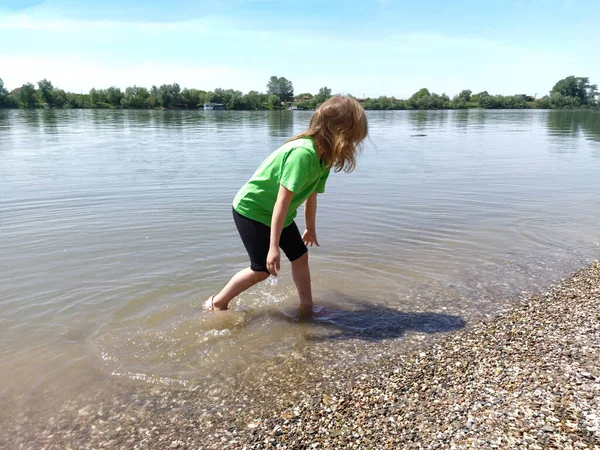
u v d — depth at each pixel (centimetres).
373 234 599
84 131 2367
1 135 2061
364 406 271
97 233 591
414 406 268
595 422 239
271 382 300
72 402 281
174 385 297
